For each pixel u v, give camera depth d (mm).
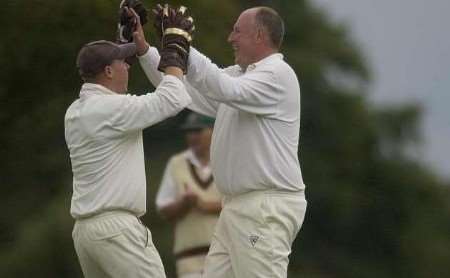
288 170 31812
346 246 77062
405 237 78625
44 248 59062
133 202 31266
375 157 78625
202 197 43281
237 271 31844
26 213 60625
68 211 59312
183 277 43562
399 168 79500
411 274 78562
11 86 58156
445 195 80625
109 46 31719
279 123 31812
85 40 56125
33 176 60719
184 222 43531
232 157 31875
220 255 32375
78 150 31281
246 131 31750
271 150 31688
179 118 63312
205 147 43750
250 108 31469
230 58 57594
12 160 60312
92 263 31875
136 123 31016
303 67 74625
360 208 77000
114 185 31125
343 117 76438
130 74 54844
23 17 56188
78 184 31484
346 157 76188
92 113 31125
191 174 43531
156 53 33000
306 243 76062
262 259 31484
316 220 75938
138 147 31562
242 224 31719
